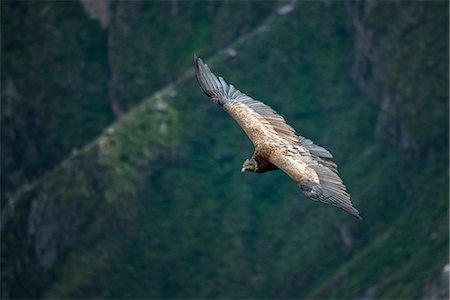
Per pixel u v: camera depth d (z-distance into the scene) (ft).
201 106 401.29
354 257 327.06
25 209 402.11
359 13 390.01
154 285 355.77
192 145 392.27
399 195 339.98
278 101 397.19
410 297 283.79
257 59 407.23
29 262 392.88
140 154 388.16
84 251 376.27
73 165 395.34
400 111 362.33
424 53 365.61
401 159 352.69
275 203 366.84
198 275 352.69
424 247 304.30
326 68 398.21
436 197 325.42
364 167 357.41
